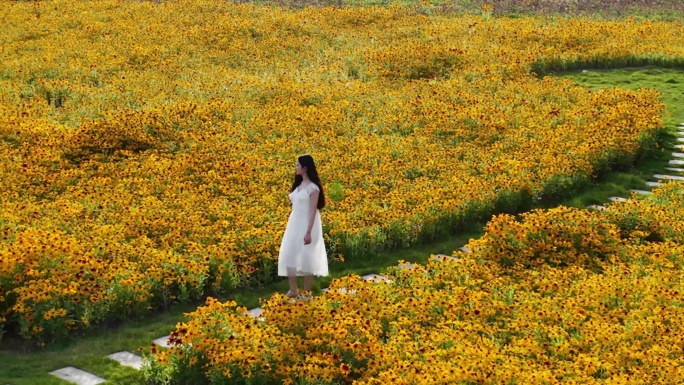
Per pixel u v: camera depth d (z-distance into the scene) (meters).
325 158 16.86
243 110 19.84
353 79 23.77
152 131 17.69
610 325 9.71
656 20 33.53
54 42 26.52
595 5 36.41
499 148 17.77
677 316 9.94
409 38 28.94
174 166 15.66
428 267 11.71
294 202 10.52
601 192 16.09
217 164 15.83
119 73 23.27
